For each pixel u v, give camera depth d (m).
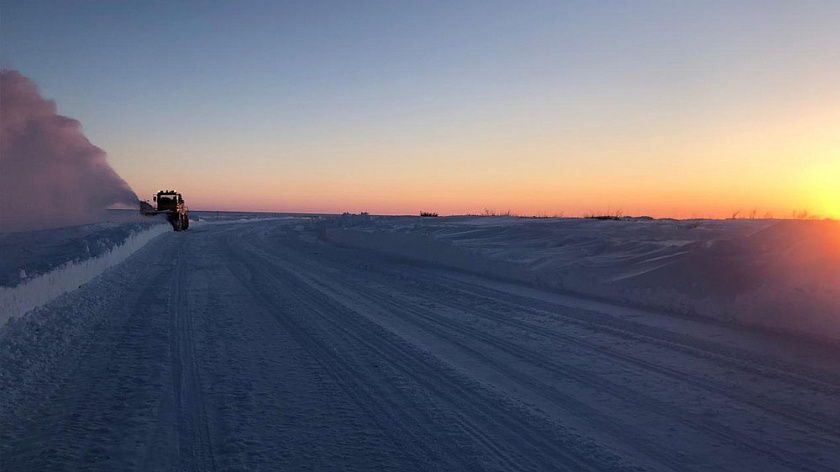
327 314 12.85
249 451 5.66
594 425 6.27
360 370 8.44
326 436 6.02
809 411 6.57
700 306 11.70
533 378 7.96
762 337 9.83
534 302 13.71
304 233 50.50
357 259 25.86
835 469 5.23
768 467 5.27
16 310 11.05
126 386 7.68
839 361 8.34
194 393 7.43
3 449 5.71
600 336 10.23
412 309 13.38
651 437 5.94
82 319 11.95
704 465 5.30
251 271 21.44
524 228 27.02
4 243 24.88
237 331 11.12
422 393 7.39
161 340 10.34
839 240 12.69
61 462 5.41
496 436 6.00
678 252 15.45
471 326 11.40
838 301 9.64
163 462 5.44
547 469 5.24
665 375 7.95
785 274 11.54
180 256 27.62
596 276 14.97
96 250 20.91
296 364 8.78
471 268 20.95
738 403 6.85
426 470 5.24
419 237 26.44
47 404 6.97
